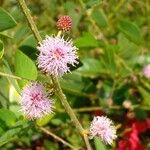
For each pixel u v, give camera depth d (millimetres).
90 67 186
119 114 190
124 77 191
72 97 175
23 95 113
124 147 187
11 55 156
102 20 197
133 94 197
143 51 204
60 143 187
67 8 191
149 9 227
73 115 117
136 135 189
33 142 187
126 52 198
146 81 199
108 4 215
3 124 126
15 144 185
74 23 189
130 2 226
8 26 126
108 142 115
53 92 116
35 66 128
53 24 218
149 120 192
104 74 191
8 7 200
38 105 113
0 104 143
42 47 107
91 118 189
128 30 182
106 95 189
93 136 115
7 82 146
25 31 151
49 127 182
